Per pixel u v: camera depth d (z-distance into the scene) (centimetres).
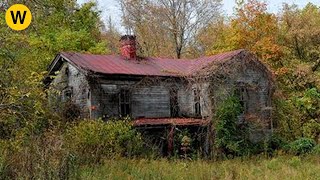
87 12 4131
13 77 1638
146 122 2673
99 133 2239
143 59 3156
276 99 3312
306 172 1909
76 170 1388
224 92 2884
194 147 2805
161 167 1930
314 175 1827
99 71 2670
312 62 3891
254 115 3019
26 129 1561
